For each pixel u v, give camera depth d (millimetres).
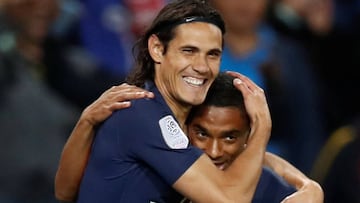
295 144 21109
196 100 14047
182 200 14297
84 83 20984
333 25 23719
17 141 19281
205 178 13852
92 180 14297
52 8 20594
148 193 14117
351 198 20766
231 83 14391
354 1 23953
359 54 23812
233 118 14219
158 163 13938
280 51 21156
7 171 19203
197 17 14047
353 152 20812
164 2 22734
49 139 19500
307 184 15062
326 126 23344
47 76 20656
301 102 21219
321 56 23672
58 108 19797
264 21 22094
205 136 14305
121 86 14375
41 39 20469
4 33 19797
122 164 14125
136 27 22562
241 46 20688
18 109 19375
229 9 20500
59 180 14711
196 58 14008
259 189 14781
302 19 23031
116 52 22469
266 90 20719
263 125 14102
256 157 13969
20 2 20078
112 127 14141
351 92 23812
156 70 14266
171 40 14055
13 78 19500
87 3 22469
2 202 19109
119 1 22641
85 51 22156
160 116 14016
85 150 14469
